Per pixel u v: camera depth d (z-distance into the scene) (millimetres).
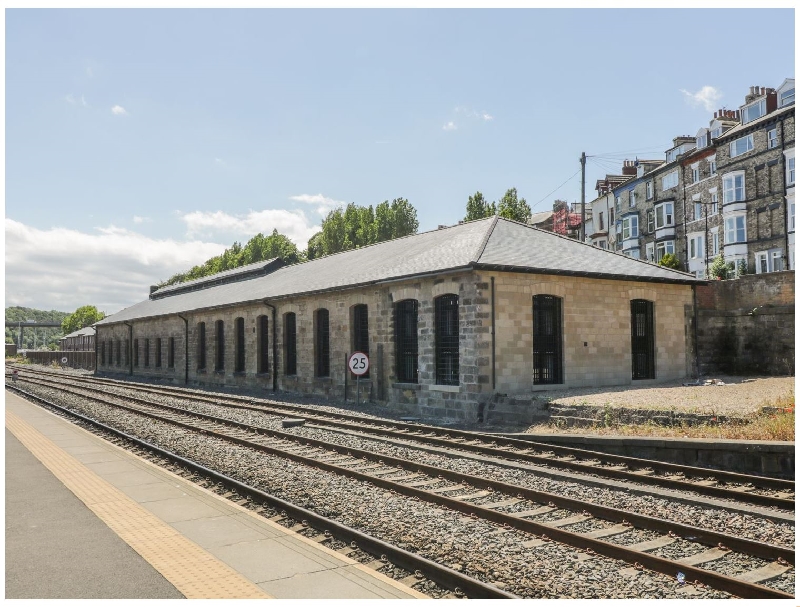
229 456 12773
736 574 6137
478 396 18031
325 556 6234
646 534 7391
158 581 5559
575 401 16422
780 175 37562
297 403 24188
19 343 136250
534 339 19578
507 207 50094
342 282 24375
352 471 10562
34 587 5434
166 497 8625
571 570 6203
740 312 25094
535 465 11336
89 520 7469
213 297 40531
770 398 15648
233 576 5664
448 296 19688
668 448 11977
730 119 45625
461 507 8344
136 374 49344
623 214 53812
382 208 61000
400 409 21141
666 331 22531
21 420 18266
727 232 40812
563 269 19375
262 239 83312
